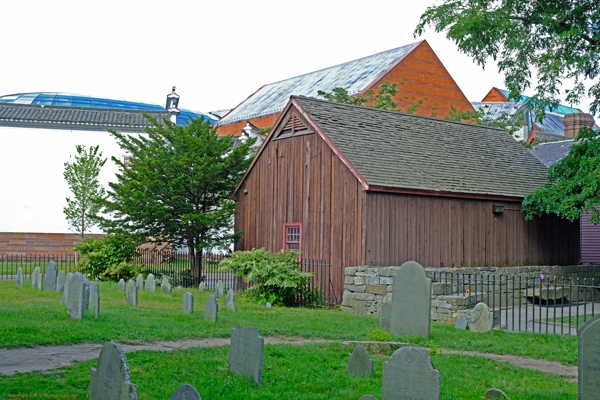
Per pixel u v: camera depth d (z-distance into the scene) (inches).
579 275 1011.3
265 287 864.3
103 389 281.7
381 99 1697.8
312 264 862.5
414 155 954.1
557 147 1578.5
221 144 1182.3
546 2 943.7
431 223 883.4
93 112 1887.3
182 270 1163.3
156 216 1079.0
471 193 916.6
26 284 967.6
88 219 1407.5
